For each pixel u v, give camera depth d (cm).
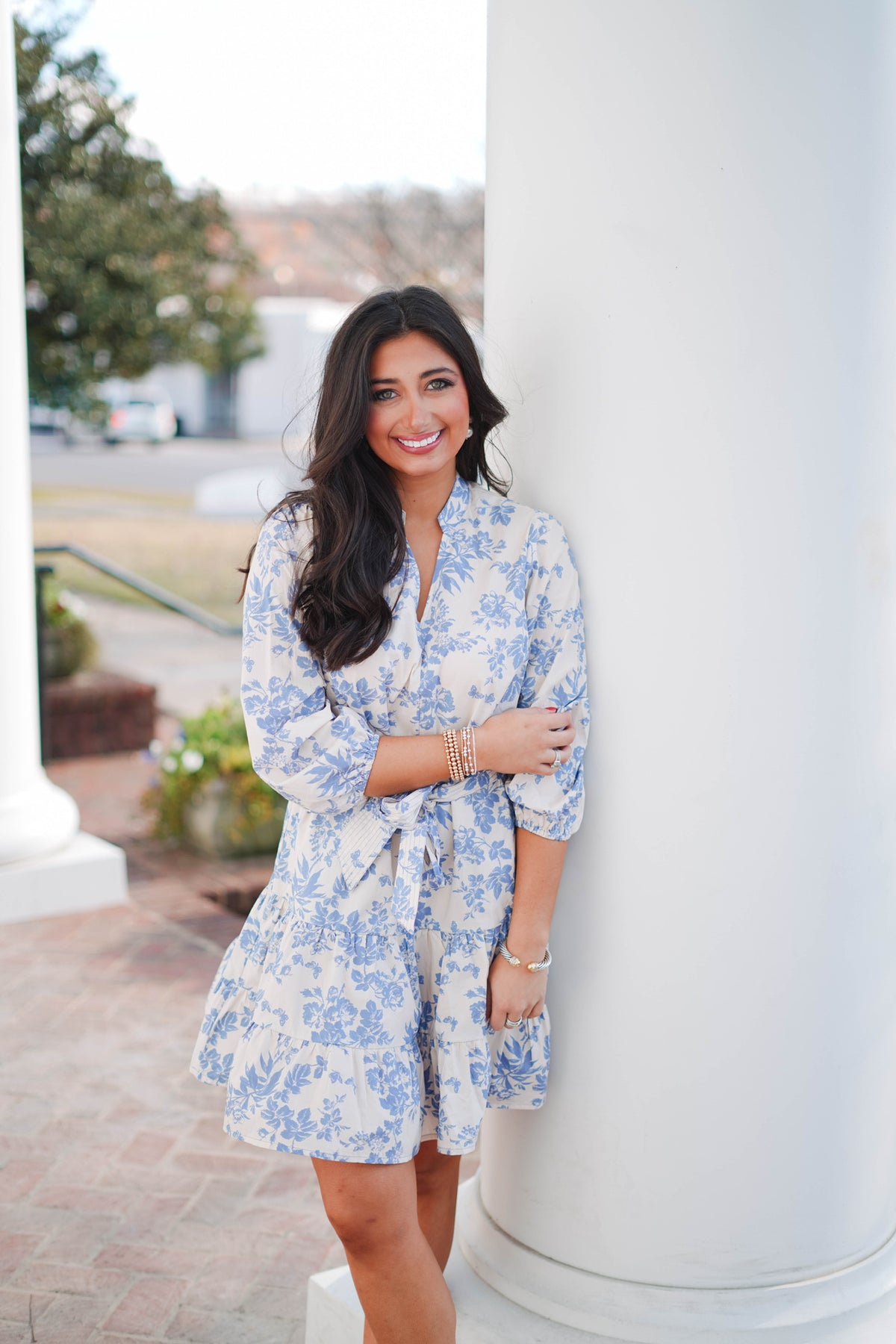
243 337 1593
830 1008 204
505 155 203
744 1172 205
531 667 197
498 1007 197
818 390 187
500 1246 224
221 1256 280
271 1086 185
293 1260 278
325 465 185
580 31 187
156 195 1000
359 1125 181
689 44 180
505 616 191
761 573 190
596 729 202
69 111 923
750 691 193
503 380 208
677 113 182
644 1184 208
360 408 183
